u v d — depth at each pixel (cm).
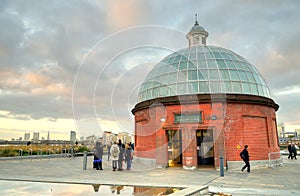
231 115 1522
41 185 704
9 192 618
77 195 585
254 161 1511
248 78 1727
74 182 718
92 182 708
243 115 1552
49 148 2742
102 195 574
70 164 1725
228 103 1536
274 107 1795
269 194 746
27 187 678
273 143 1694
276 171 1370
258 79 1808
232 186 880
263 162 1541
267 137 1650
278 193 760
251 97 1603
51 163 1805
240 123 1525
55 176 1084
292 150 2378
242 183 949
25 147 2555
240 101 1551
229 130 1497
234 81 1655
